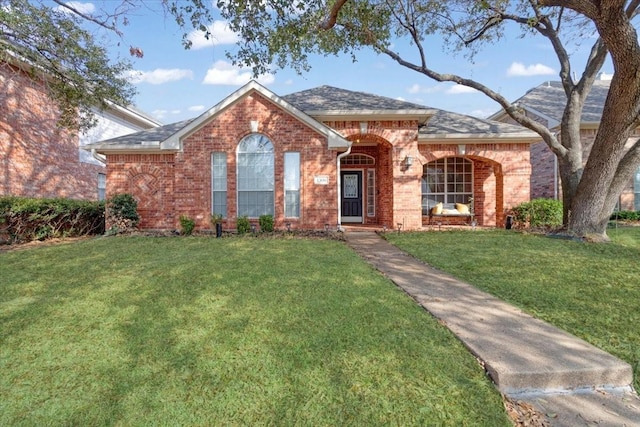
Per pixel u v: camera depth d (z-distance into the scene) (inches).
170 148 468.8
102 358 130.8
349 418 100.0
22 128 517.0
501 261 284.4
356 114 476.7
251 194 478.3
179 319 164.4
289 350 135.2
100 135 680.4
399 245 375.2
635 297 196.2
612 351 135.5
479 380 117.5
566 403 111.0
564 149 432.5
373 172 634.2
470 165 602.2
